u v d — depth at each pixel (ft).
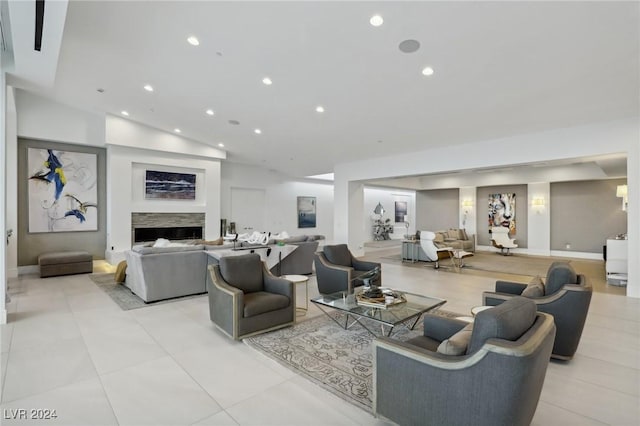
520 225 33.86
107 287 17.38
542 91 13.42
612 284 18.44
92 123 23.08
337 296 11.84
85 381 7.86
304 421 6.42
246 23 11.19
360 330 11.27
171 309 13.69
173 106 19.52
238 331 10.23
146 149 23.99
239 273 11.67
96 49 13.80
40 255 20.98
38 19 9.78
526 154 18.72
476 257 30.19
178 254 15.33
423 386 5.47
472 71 12.48
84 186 23.61
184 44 12.87
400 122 18.19
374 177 26.94
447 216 39.52
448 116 16.78
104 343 10.12
